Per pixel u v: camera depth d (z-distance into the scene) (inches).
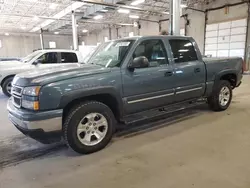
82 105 107.7
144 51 129.1
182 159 102.4
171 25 282.4
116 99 116.5
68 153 113.4
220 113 177.2
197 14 610.9
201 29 605.6
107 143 118.6
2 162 105.1
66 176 91.4
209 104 181.5
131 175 90.4
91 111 110.2
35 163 103.5
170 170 93.2
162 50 137.7
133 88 122.3
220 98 178.7
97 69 113.7
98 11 573.9
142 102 128.0
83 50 495.5
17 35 1027.9
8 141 131.7
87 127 110.7
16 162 105.0
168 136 131.6
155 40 135.0
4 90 267.3
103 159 105.4
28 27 894.4
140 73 124.5
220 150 110.6
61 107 100.1
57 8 573.0
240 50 518.6
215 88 172.1
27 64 272.2
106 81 111.5
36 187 84.2
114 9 558.6
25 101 100.3
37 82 98.0
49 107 97.7
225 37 547.8
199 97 163.5
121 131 142.3
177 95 145.3
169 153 109.1
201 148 113.6
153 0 524.4
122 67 118.6
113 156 108.1
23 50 1053.8
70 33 1110.4
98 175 91.4
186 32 649.6
